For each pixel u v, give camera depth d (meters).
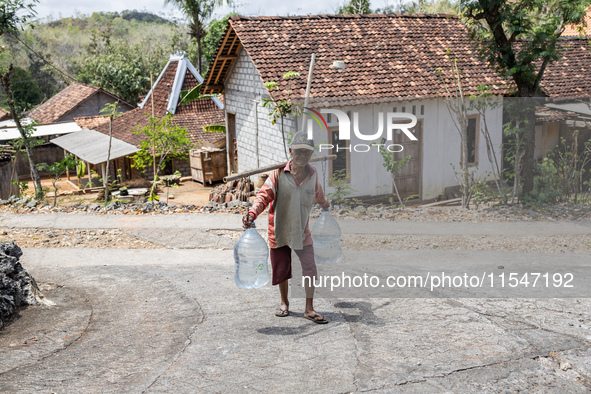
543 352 3.30
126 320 4.61
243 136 19.02
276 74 14.26
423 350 3.40
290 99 12.72
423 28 16.81
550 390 2.83
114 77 46.28
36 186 19.47
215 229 9.79
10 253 5.59
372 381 2.99
